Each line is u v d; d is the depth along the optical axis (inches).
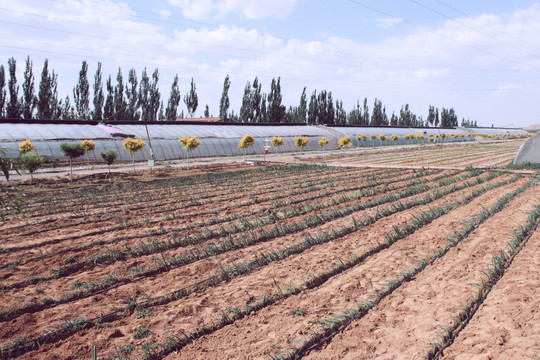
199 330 318.7
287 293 383.2
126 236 609.6
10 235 633.0
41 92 2655.0
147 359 282.7
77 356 289.9
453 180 1138.7
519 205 764.0
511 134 6259.8
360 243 542.6
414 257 477.7
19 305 372.2
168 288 410.9
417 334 300.7
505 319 313.9
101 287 415.2
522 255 464.4
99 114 3004.4
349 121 5157.5
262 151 2679.6
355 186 1099.3
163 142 2183.8
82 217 767.7
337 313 339.0
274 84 3809.1
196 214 764.0
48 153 1723.7
